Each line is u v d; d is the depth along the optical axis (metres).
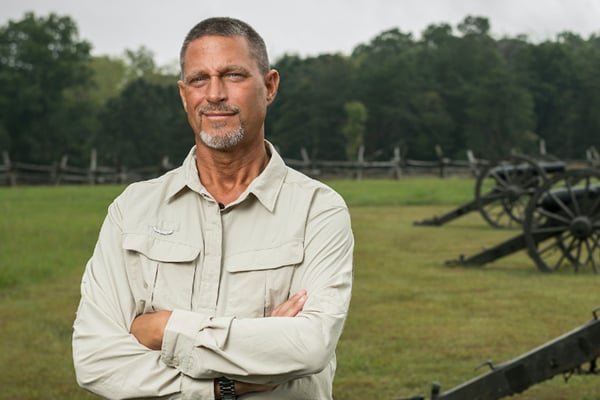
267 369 2.44
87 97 93.62
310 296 2.55
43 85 86.94
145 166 84.19
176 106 86.44
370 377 6.95
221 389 2.48
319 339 2.46
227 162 2.64
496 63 97.88
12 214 22.31
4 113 84.38
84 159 85.00
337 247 2.61
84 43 90.50
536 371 5.34
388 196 28.86
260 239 2.59
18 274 11.97
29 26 87.06
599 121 95.44
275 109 93.69
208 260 2.57
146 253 2.59
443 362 7.40
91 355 2.54
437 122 89.12
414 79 93.25
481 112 90.12
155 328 2.51
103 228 2.69
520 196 19.56
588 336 5.30
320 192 2.65
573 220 12.41
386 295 10.66
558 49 97.00
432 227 20.08
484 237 17.92
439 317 9.28
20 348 7.95
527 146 91.88
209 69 2.57
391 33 125.69
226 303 2.55
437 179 42.66
